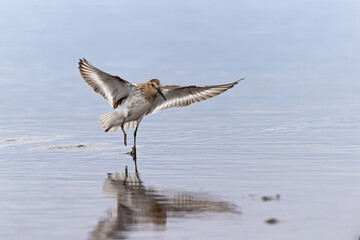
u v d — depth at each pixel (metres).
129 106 13.62
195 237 8.12
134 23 37.88
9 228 8.59
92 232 8.41
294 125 16.03
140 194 10.29
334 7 43.97
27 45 31.05
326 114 17.30
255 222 8.66
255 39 33.00
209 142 14.43
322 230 8.25
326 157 12.65
